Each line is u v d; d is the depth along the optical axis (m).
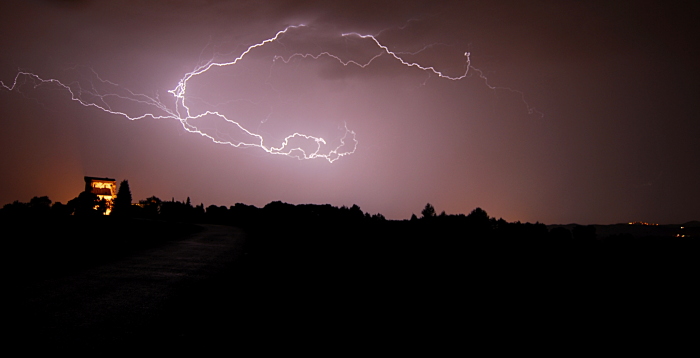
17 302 5.03
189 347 3.69
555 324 4.18
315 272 7.60
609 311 4.38
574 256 6.27
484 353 3.60
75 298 5.36
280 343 3.84
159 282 6.68
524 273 5.93
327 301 5.41
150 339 3.87
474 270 6.50
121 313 4.72
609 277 5.29
